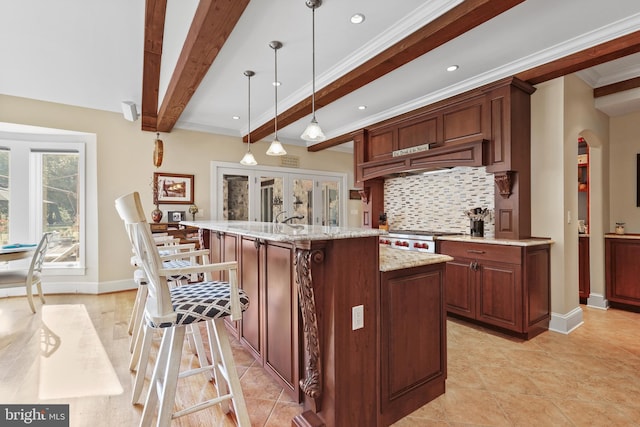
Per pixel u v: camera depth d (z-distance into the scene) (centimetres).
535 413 177
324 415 152
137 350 219
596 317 340
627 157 387
